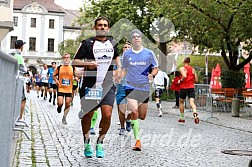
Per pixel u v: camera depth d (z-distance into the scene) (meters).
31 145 9.59
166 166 8.01
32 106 23.92
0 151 4.25
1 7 26.73
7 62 4.23
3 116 4.28
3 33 26.59
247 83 27.55
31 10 97.19
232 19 23.83
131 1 39.56
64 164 7.73
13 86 4.85
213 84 24.98
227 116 21.41
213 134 13.55
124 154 9.10
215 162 8.62
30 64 96.56
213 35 24.86
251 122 18.64
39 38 97.44
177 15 23.84
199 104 24.81
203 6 23.62
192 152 9.76
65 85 14.46
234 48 27.14
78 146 9.81
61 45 73.12
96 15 45.41
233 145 11.18
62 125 14.08
